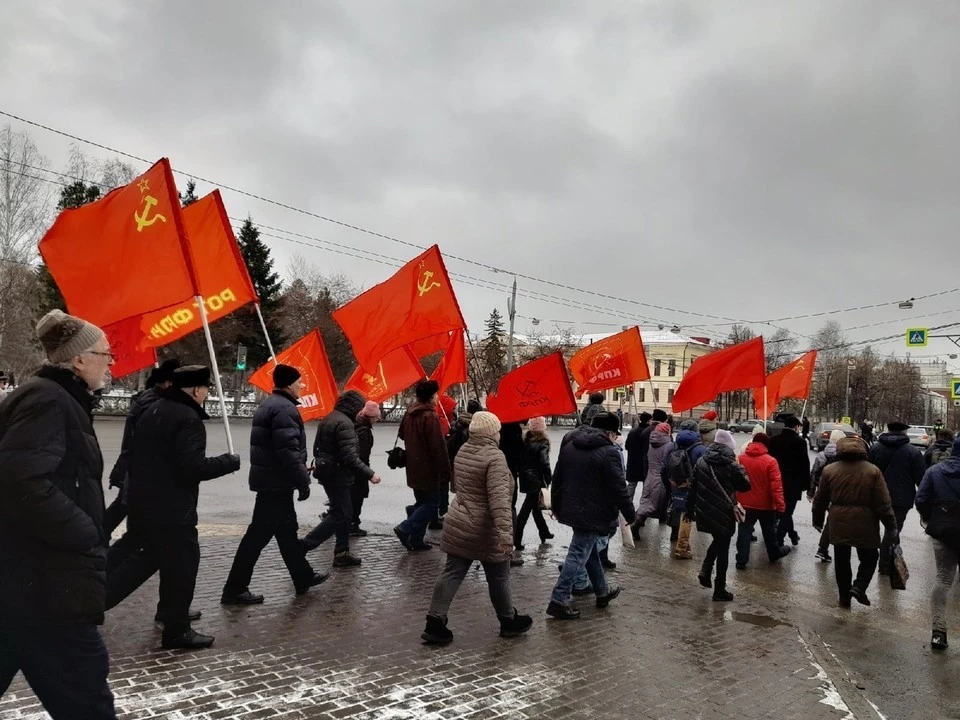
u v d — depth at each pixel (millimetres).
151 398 5918
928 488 6395
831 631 6645
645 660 5340
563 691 4656
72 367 3088
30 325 37438
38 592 2758
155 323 6664
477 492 5508
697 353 83000
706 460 7473
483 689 4613
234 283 7156
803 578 8820
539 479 9289
